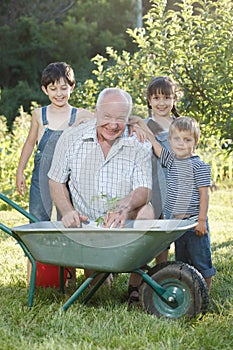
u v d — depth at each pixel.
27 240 4.53
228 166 13.47
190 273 4.50
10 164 11.60
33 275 4.71
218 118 7.54
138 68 8.52
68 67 5.42
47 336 4.14
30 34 22.94
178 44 7.75
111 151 4.55
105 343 4.04
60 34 23.22
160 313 4.55
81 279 5.62
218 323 4.36
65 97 5.38
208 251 4.93
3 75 23.23
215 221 9.16
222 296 5.15
